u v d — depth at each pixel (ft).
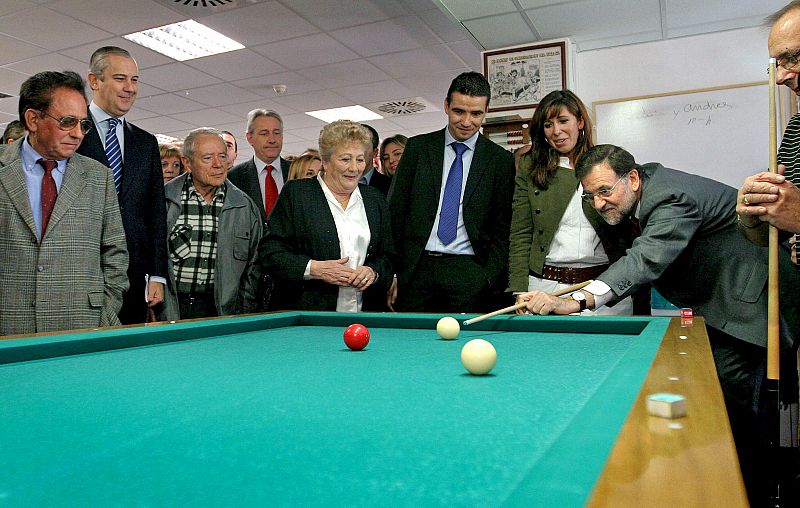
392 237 10.66
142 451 2.49
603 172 7.84
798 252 6.62
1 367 4.63
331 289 9.32
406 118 30.78
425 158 10.93
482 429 2.84
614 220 8.19
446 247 10.63
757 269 7.24
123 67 9.64
